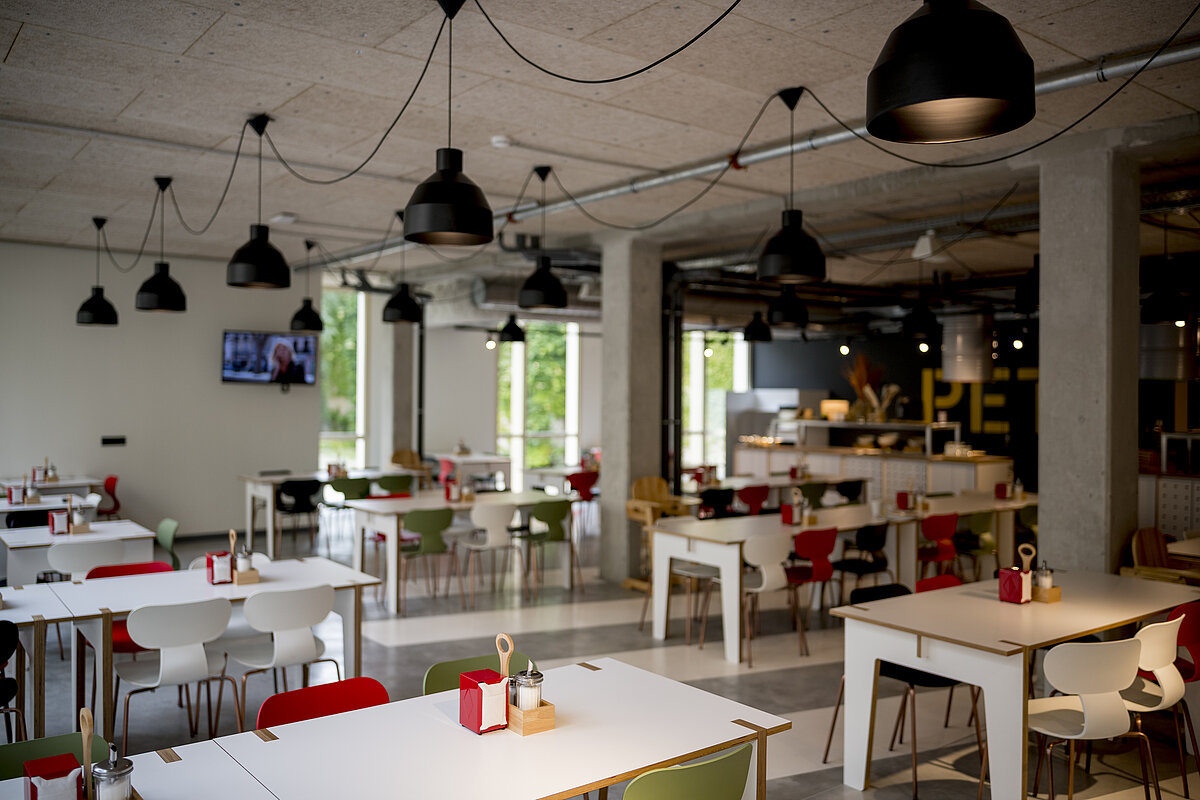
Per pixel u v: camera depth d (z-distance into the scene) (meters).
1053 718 3.67
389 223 8.34
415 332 13.10
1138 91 4.52
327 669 5.57
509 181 6.64
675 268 9.23
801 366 17.17
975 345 11.43
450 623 6.77
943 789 3.98
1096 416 5.23
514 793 2.20
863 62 4.20
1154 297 7.14
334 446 13.80
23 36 3.92
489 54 4.11
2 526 6.99
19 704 4.04
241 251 5.30
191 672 3.99
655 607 6.50
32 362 9.43
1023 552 4.36
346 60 4.19
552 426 16.23
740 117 5.06
